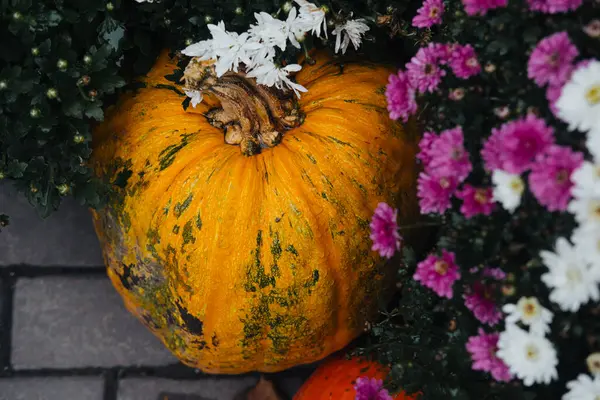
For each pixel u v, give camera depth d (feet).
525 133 3.05
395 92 3.43
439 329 3.57
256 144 3.70
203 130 3.74
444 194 3.26
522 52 3.21
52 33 3.63
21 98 3.58
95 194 3.71
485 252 3.23
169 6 3.85
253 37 3.58
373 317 3.92
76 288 4.53
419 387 3.50
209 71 3.60
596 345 3.14
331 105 3.74
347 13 3.67
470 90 3.30
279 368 4.02
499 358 3.21
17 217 4.52
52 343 4.51
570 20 3.11
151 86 3.84
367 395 3.64
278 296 3.70
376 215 3.46
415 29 3.88
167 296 3.83
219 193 3.64
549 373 3.06
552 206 3.02
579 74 2.92
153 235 3.71
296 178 3.64
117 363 4.53
